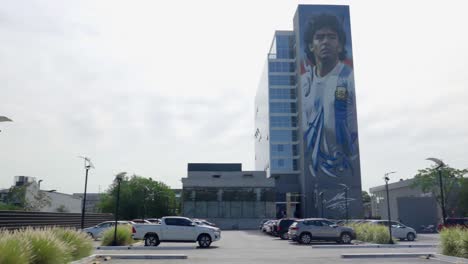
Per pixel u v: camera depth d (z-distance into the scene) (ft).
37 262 43.37
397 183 263.90
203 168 327.47
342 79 335.47
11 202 193.88
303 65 338.13
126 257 64.39
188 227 88.43
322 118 328.90
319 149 323.98
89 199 438.40
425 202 185.37
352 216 312.91
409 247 89.15
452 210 213.46
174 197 332.80
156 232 87.86
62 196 226.79
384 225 111.45
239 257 66.49
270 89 356.38
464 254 60.08
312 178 321.11
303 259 63.10
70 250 53.78
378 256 65.87
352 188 318.86
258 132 430.61
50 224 106.11
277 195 333.42
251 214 276.41
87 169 99.40
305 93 333.83
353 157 324.39
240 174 301.43
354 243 101.96
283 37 365.81
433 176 212.43
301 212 326.44
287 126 350.02
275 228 141.08
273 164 342.85
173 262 59.00
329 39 340.39
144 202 304.09
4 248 37.01
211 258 64.90
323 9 346.13
